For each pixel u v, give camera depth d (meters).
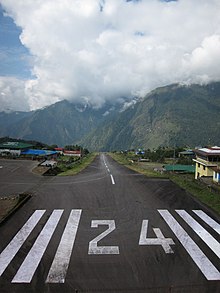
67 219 11.13
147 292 6.25
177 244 8.70
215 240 9.05
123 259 7.68
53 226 10.30
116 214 11.84
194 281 6.66
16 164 34.62
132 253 8.04
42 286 6.44
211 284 6.55
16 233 9.59
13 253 8.03
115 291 6.29
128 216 11.56
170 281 6.66
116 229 9.99
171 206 13.20
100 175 24.47
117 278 6.76
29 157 47.12
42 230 9.88
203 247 8.50
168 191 16.67
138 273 6.98
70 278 6.75
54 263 7.44
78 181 20.52
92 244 8.66
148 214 11.86
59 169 31.55
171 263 7.48
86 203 13.70
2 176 23.56
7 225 10.39
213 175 32.31
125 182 19.95
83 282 6.60
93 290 6.32
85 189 17.27
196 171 41.41
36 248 8.36
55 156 72.19
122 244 8.66
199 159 39.94
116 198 14.79
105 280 6.68
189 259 7.71
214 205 13.33
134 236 9.32
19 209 12.55
